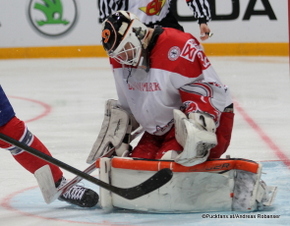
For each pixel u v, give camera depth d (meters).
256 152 11.08
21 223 6.92
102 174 7.12
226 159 7.00
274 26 29.73
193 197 6.98
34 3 31.58
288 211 7.06
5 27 31.89
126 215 7.07
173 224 6.57
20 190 8.73
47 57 32.00
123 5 10.25
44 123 14.98
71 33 31.64
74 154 11.24
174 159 6.96
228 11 30.05
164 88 7.28
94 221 6.86
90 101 18.52
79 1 31.33
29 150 6.84
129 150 8.21
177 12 29.73
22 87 22.34
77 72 26.25
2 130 7.40
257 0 29.66
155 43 7.23
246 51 30.22
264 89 20.22
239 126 13.95
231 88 20.77
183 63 7.12
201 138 6.66
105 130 8.00
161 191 6.95
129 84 7.61
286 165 9.88
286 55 29.80
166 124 7.57
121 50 7.08
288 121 14.44
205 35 11.38
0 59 32.22
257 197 7.02
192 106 7.06
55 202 7.99
